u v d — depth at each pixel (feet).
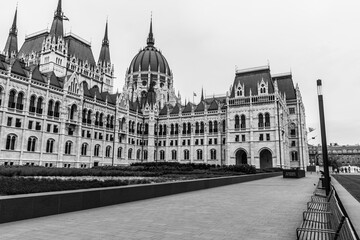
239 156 298.35
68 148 249.34
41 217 46.19
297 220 45.39
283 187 109.60
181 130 343.87
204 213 51.31
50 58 320.50
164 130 360.28
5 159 196.65
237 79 318.65
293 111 342.85
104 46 434.71
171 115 355.56
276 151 267.18
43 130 225.56
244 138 287.89
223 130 314.14
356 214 48.26
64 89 246.27
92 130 274.57
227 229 39.06
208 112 326.24
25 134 212.02
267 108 278.67
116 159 303.89
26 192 50.29
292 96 348.18
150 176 138.41
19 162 205.26
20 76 212.84
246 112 289.53
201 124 331.98
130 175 143.02
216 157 313.32
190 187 92.99
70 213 50.24
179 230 38.19
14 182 59.47
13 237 33.86
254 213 51.67
